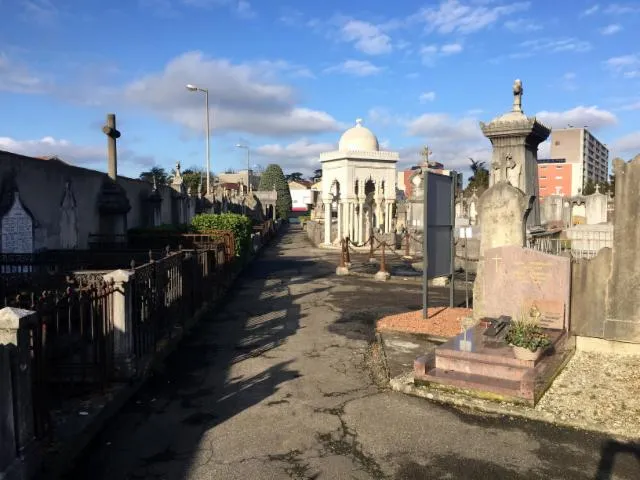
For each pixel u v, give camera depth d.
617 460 4.99
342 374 7.62
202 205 32.06
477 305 9.36
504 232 9.66
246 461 4.96
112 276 6.66
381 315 12.00
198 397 6.67
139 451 5.16
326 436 5.51
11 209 10.90
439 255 11.18
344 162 31.27
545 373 6.83
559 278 8.42
